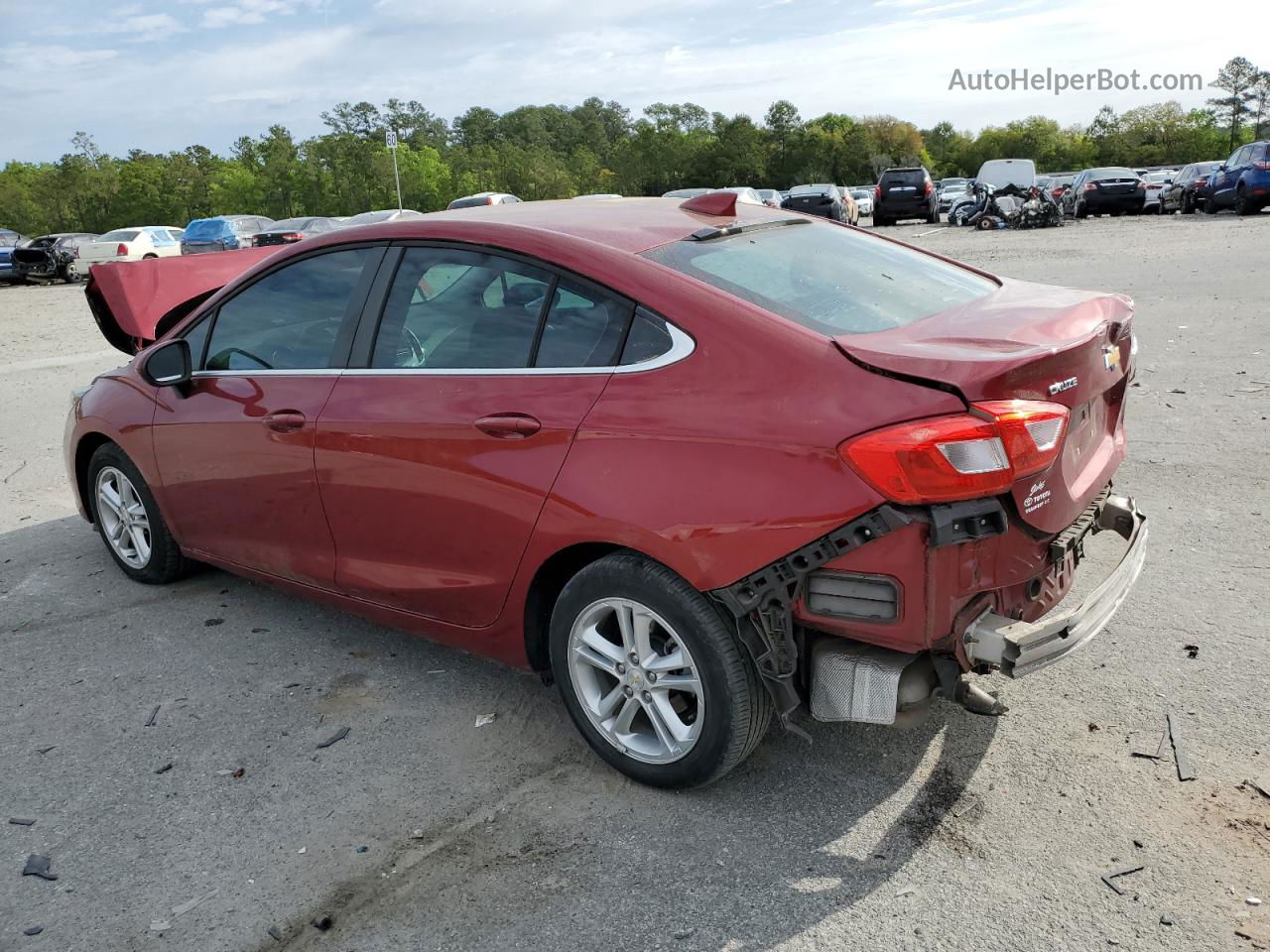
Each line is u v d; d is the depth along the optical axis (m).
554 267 2.98
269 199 79.12
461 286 3.20
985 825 2.68
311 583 3.78
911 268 3.42
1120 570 2.86
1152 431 6.18
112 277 5.57
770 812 2.79
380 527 3.37
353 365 3.43
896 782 2.89
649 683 2.83
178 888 2.59
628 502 2.67
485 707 3.45
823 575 2.50
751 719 2.69
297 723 3.39
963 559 2.42
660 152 119.44
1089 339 2.68
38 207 89.44
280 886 2.58
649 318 2.77
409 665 3.78
